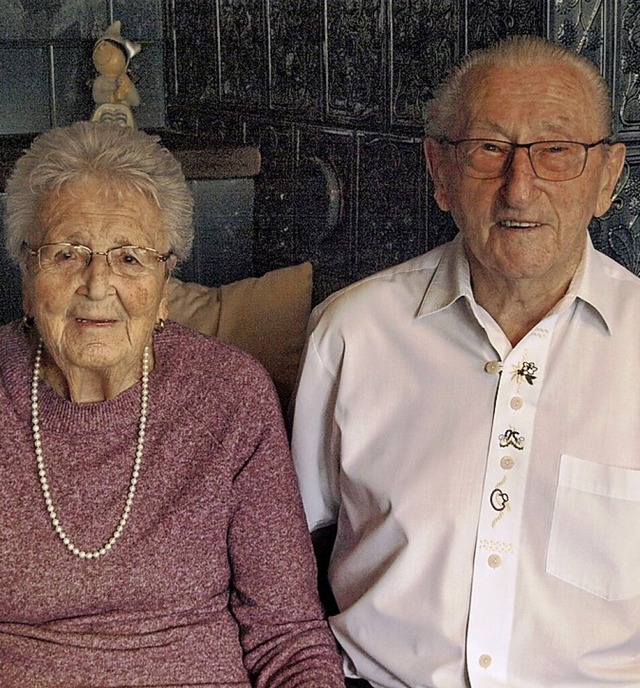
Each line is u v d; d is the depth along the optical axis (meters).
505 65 1.40
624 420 1.39
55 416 1.41
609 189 1.49
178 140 2.88
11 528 1.39
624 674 1.39
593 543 1.38
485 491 1.41
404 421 1.50
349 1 2.31
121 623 1.42
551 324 1.42
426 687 1.44
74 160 1.38
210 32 2.88
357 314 1.55
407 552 1.45
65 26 3.14
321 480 1.64
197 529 1.45
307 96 2.49
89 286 1.35
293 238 2.61
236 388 1.49
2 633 1.39
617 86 1.78
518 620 1.39
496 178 1.38
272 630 1.48
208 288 1.96
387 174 2.25
